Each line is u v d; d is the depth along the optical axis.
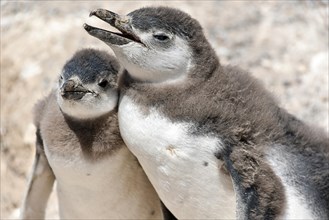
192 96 12.14
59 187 13.37
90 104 12.46
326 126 17.80
